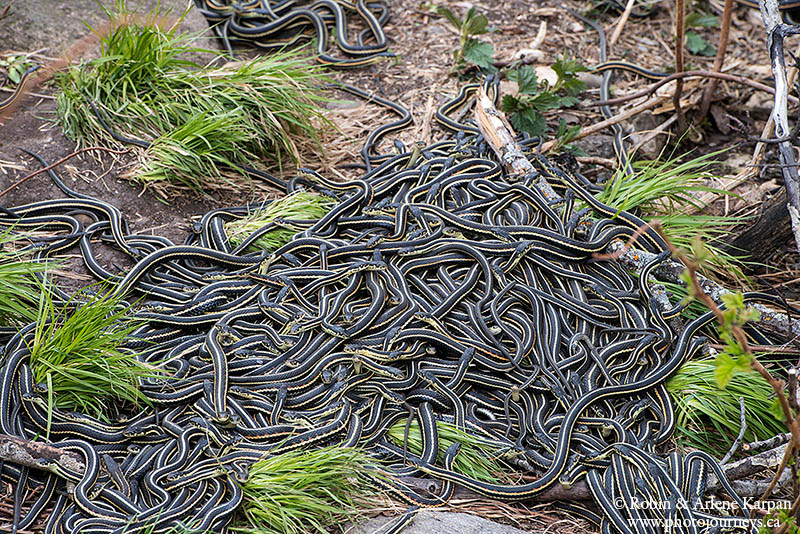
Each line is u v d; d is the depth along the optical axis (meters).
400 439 3.21
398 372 3.23
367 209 3.47
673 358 3.29
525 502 3.17
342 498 3.11
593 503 3.16
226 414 3.14
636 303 3.37
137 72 3.62
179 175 3.54
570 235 3.41
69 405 3.17
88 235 3.40
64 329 3.16
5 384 3.12
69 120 3.55
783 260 3.58
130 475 3.10
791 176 3.29
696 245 2.77
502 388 3.26
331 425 3.16
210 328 3.29
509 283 3.34
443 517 3.10
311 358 3.23
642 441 3.20
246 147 3.64
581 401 3.22
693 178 3.55
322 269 3.34
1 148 3.50
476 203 3.47
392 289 3.32
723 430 3.29
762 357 3.34
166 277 3.36
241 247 3.41
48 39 3.72
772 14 3.33
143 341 3.25
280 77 3.68
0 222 3.40
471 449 3.19
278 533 3.06
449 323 3.29
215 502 3.06
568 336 3.32
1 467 3.08
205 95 3.61
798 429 2.86
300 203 3.51
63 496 3.08
